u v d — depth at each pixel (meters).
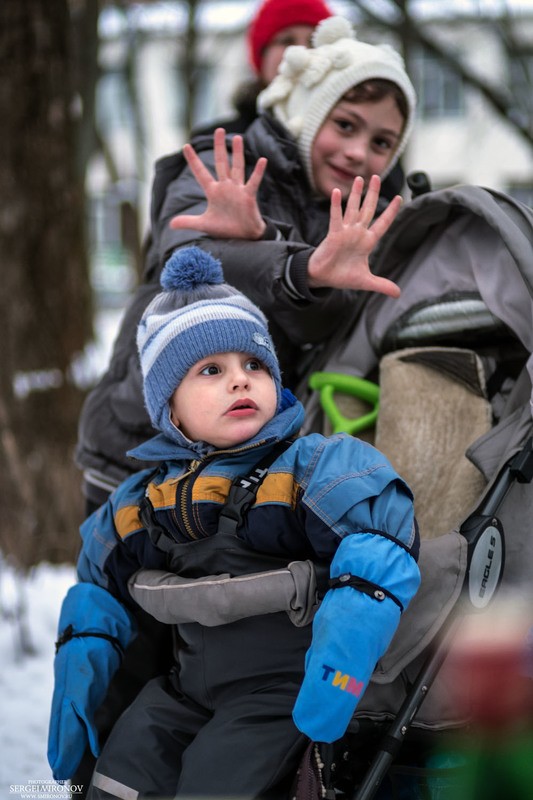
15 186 8.45
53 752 3.37
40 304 8.38
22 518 7.59
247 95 5.19
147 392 3.40
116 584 3.54
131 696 3.63
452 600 3.05
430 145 37.56
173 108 37.06
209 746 3.04
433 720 3.11
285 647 3.14
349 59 4.15
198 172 3.85
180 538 3.29
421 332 3.79
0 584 7.61
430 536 3.49
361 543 2.98
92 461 4.32
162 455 3.36
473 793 3.09
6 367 8.02
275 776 3.00
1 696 6.07
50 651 6.79
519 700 3.16
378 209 4.39
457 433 3.58
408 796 3.13
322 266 3.63
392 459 3.61
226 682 3.18
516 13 16.89
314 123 4.20
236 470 3.26
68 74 8.69
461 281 3.74
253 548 3.18
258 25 6.23
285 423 3.32
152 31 22.50
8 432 7.67
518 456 3.23
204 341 3.28
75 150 8.78
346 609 2.87
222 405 3.26
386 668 3.04
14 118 8.43
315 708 2.83
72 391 8.24
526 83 15.97
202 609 3.11
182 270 3.45
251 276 3.79
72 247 8.63
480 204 3.49
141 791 3.15
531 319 3.50
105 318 28.17
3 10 8.41
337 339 3.97
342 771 3.11
